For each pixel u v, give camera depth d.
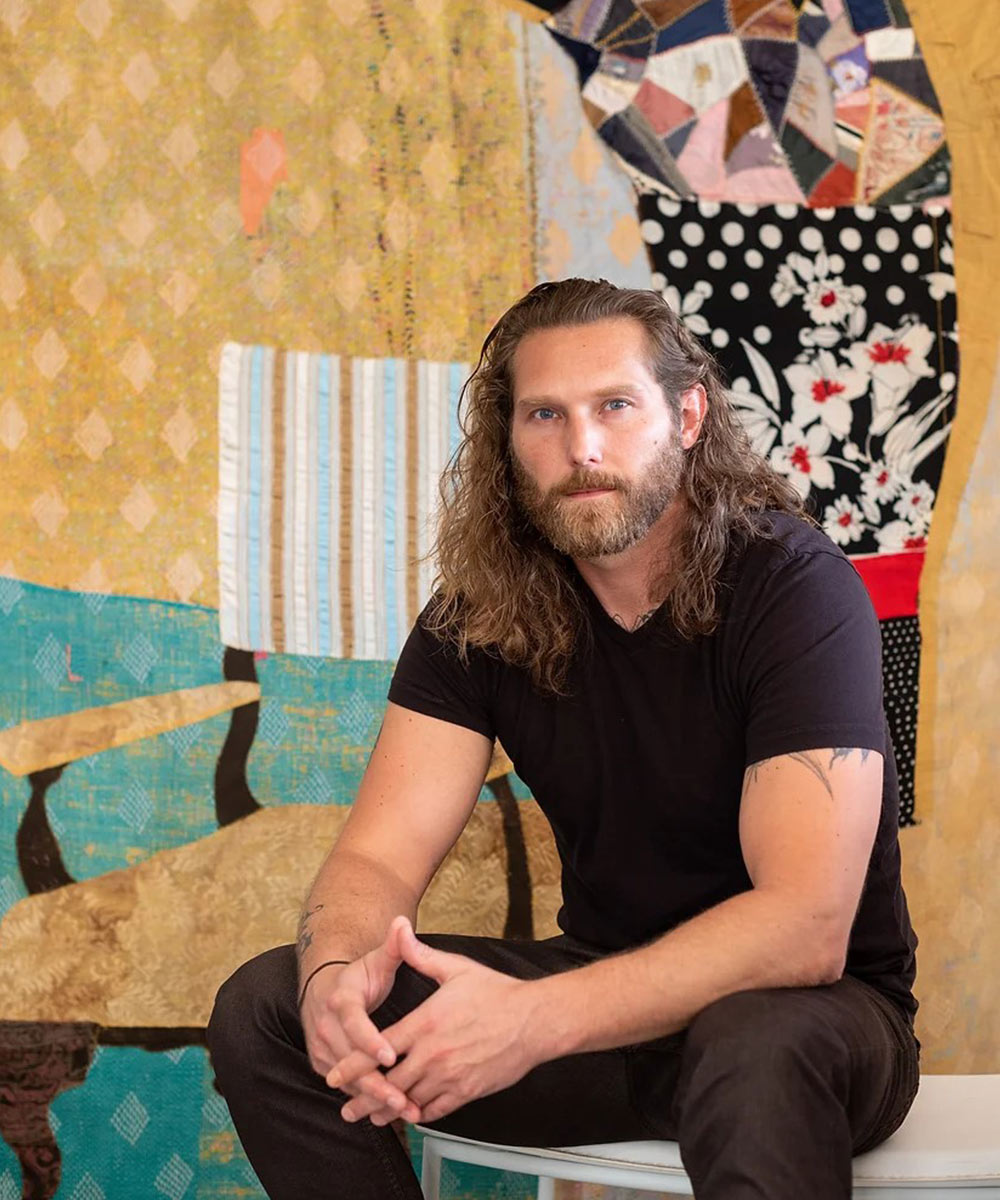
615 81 2.10
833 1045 1.19
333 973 1.33
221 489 2.02
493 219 2.07
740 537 1.49
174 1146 1.97
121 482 2.00
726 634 1.44
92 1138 1.95
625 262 2.09
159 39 2.01
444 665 1.60
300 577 2.04
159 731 2.00
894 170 2.17
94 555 1.99
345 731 2.05
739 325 2.11
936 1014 2.13
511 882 2.08
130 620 1.99
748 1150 1.11
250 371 2.02
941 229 2.18
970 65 2.18
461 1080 1.22
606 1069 1.41
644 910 1.51
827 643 1.37
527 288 2.08
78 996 1.96
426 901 2.06
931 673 2.14
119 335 2.00
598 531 1.45
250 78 2.03
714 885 1.48
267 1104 1.39
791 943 1.24
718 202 2.12
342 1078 1.24
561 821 1.55
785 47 2.14
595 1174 1.40
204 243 2.02
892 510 2.15
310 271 2.04
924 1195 1.28
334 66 2.04
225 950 2.00
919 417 2.16
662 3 2.12
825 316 2.14
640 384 1.48
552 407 1.48
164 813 2.00
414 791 1.56
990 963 2.16
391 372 2.05
